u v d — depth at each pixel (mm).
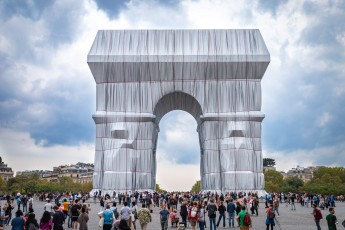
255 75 73625
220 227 35375
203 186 75625
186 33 74500
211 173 72250
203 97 73312
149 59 72375
